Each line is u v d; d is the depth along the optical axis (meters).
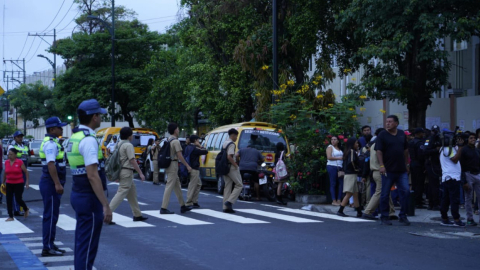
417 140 15.31
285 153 19.19
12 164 13.28
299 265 7.99
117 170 12.23
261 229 11.41
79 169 6.45
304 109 17.45
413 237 10.46
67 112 49.38
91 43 48.44
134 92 47.09
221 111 32.31
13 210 14.27
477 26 17.91
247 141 19.69
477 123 20.95
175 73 42.12
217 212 14.45
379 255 8.70
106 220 6.36
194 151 15.11
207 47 31.78
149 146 28.17
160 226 11.87
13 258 8.74
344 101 17.69
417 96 20.88
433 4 18.56
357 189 13.67
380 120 24.72
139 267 7.96
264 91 26.34
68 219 13.30
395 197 13.60
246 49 26.58
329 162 16.11
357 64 24.52
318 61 25.64
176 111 42.25
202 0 30.55
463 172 12.13
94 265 8.09
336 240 10.07
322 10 25.36
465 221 12.69
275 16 20.88
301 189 17.36
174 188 14.26
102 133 35.44
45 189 8.93
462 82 25.75
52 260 8.59
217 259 8.45
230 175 14.38
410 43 19.77
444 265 8.00
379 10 19.02
